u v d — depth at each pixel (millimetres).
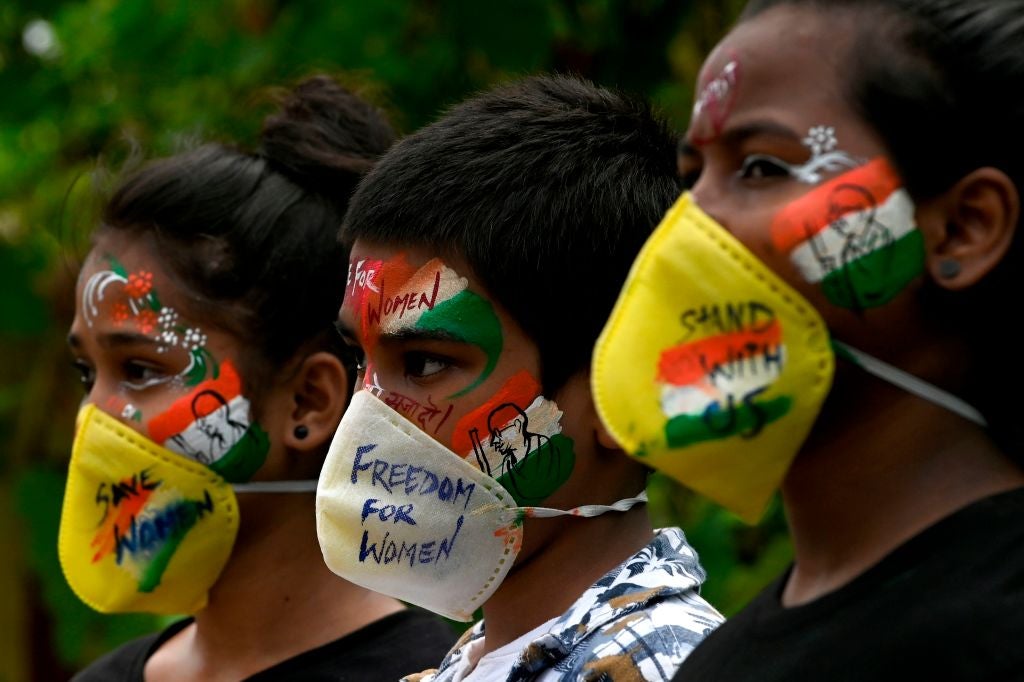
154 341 4484
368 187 3707
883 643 2375
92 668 5012
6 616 8789
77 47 7883
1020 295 2512
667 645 3152
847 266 2514
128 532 4449
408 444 3469
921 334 2545
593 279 3508
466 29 6473
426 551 3449
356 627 4449
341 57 6676
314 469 4523
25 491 8008
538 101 3777
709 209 2648
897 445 2564
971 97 2508
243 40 7086
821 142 2559
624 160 3660
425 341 3475
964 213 2518
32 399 8742
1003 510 2443
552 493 3453
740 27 2719
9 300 8406
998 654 2262
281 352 4496
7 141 8586
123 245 4582
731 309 2576
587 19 6586
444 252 3498
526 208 3504
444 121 3787
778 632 2562
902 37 2551
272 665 4414
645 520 3615
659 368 2629
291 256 4531
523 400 3447
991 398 2566
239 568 4496
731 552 6441
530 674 3281
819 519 2648
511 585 3523
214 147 4797
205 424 4441
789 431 2535
